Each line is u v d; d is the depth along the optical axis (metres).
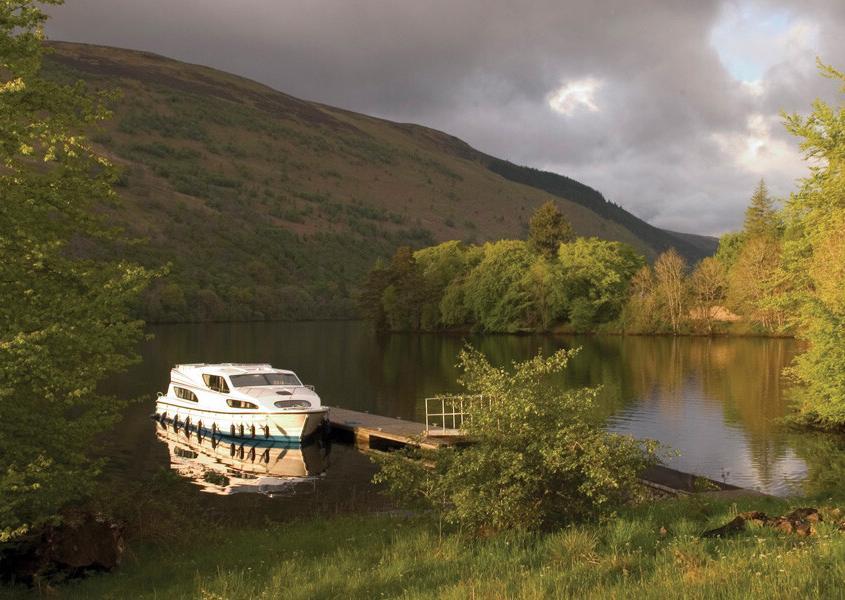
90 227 14.34
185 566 12.70
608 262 109.38
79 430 13.45
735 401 41.22
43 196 13.01
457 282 113.06
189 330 115.50
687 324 100.56
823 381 29.36
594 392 13.12
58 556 12.07
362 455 30.20
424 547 11.27
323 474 26.81
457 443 28.45
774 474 24.34
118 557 12.77
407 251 117.38
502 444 12.45
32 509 12.52
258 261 183.50
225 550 14.29
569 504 12.49
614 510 12.58
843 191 23.66
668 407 39.12
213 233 195.75
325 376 55.97
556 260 123.56
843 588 6.25
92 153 13.97
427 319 113.31
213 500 22.92
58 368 12.52
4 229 12.63
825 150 23.98
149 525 15.69
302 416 31.06
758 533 10.02
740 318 100.38
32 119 13.25
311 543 14.33
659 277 104.12
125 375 53.66
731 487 20.83
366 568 10.30
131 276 13.52
